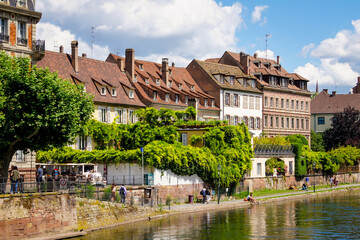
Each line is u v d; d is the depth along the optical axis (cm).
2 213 3228
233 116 8856
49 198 3566
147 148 5112
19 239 3325
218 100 8619
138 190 4769
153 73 7988
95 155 5294
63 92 3766
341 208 5591
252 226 4325
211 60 10212
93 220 4003
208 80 8700
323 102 12556
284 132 10138
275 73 9975
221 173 5881
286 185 7588
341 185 8875
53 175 4825
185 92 8144
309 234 3988
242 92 9088
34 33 4747
